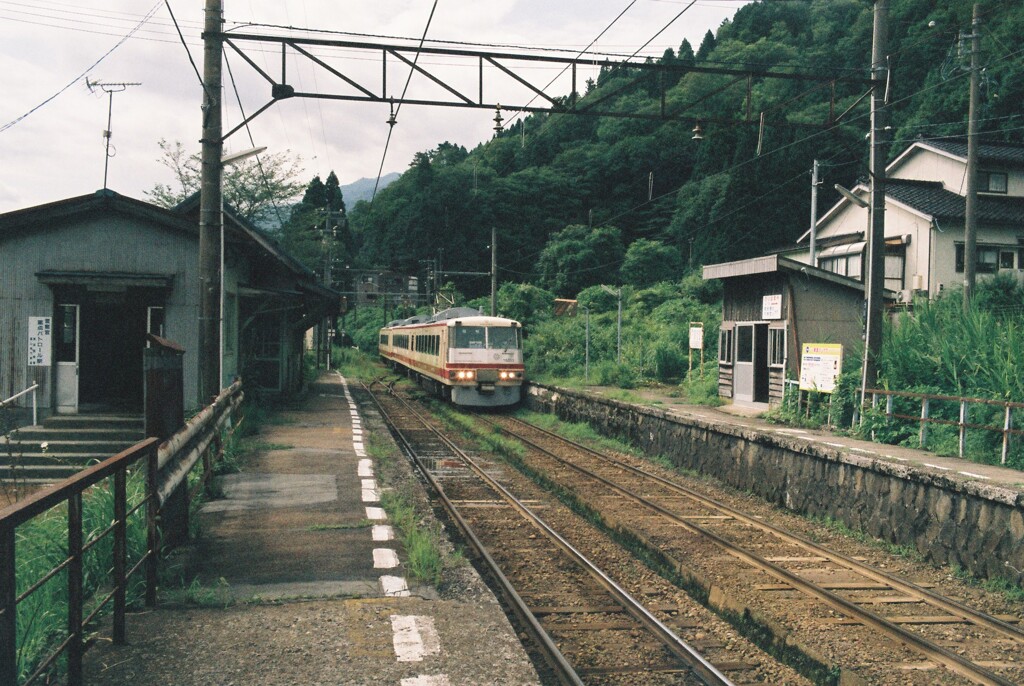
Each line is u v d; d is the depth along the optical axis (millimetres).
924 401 10820
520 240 62250
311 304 21766
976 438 10125
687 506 9969
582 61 10617
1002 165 24391
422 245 64312
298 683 3482
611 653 5035
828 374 13352
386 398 24828
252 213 28656
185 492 5918
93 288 12336
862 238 24734
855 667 4844
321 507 7352
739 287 17828
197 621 4234
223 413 9375
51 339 12414
